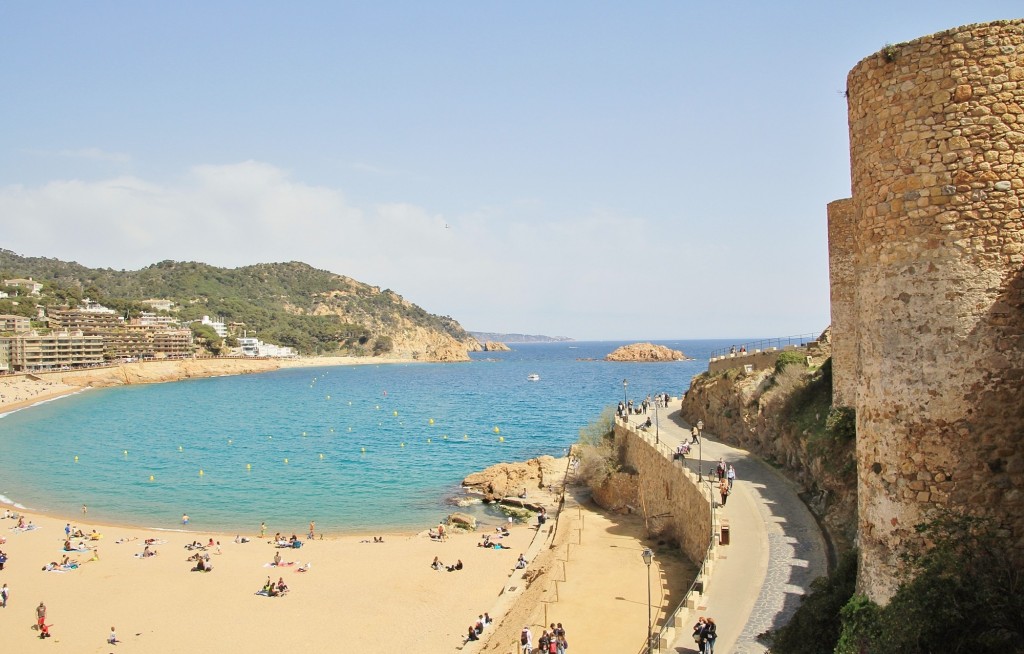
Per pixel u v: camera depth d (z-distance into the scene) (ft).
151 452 312.71
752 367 183.62
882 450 39.09
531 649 102.32
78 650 116.47
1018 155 35.60
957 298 36.24
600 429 218.18
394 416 438.81
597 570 133.08
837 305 108.78
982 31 36.04
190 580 148.25
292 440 344.69
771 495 119.24
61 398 571.69
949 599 35.04
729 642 69.36
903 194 37.91
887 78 38.73
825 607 55.72
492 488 218.79
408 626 124.88
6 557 159.94
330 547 171.01
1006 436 35.27
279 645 118.21
